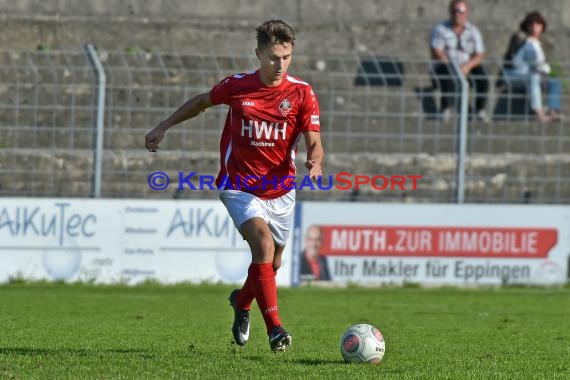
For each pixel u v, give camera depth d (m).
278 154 25.47
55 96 54.06
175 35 72.69
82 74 58.28
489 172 59.72
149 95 54.75
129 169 55.12
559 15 80.19
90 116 53.78
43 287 50.81
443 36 65.12
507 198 59.44
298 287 54.19
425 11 78.81
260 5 76.94
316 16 77.62
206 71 55.72
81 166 54.19
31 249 51.91
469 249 55.62
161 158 55.69
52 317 37.72
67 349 26.78
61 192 54.12
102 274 52.44
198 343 29.22
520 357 27.03
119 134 54.69
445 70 59.84
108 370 22.23
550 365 25.22
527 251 56.12
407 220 55.12
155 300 46.09
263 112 25.12
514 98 60.59
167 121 25.73
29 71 56.28
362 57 64.44
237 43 73.44
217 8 76.38
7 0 74.12
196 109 25.81
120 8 75.50
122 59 58.81
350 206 54.59
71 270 52.22
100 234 52.34
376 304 46.34
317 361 24.67
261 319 39.47
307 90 25.27
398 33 75.44
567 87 64.12
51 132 54.00
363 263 54.81
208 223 53.12
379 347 24.05
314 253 54.41
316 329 35.03
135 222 52.56
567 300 49.97
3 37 69.38
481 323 38.28
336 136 57.38
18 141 53.91
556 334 34.44
